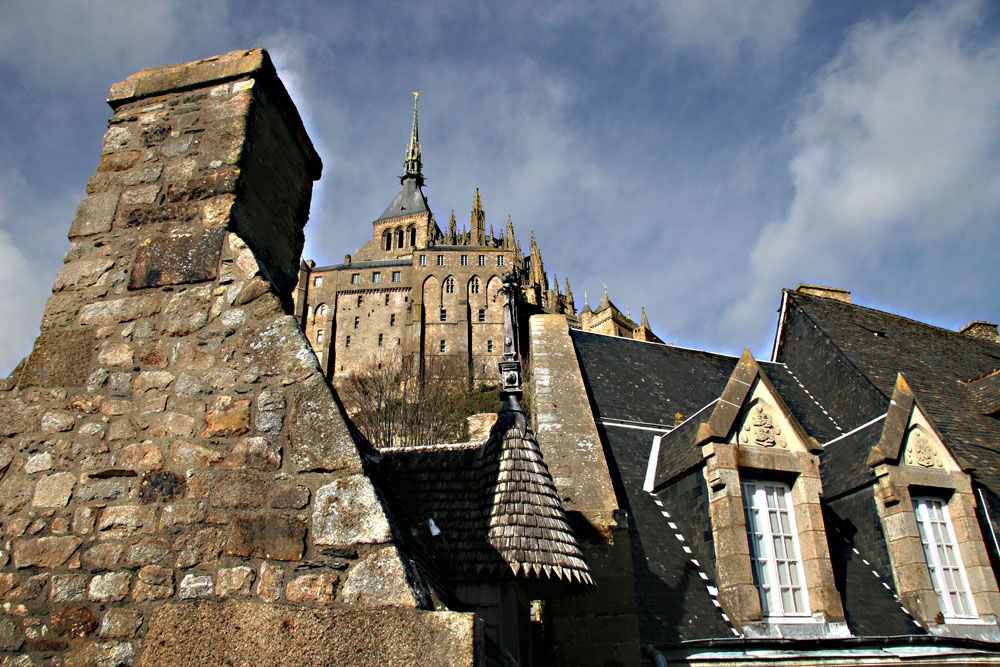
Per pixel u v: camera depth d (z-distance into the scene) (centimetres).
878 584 1143
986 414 1633
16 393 534
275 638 415
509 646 627
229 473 479
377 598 422
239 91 664
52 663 441
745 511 1086
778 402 1155
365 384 7431
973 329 2391
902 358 1839
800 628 1007
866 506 1216
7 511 491
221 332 534
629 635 891
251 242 618
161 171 629
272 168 684
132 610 448
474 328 12200
